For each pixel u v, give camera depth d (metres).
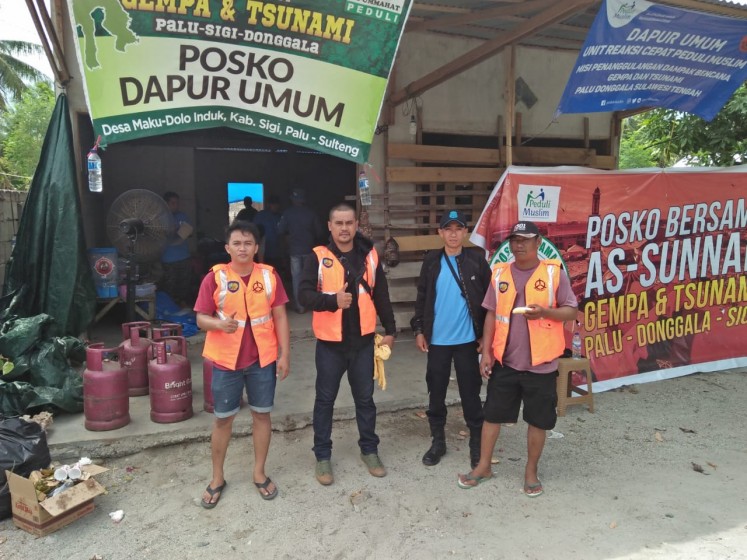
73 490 3.09
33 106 26.95
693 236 5.72
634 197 5.38
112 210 5.93
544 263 3.34
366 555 2.89
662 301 5.67
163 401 4.06
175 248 7.61
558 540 3.01
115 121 3.98
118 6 3.83
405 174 7.06
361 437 3.76
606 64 4.93
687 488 3.56
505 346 3.33
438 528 3.12
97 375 3.91
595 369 5.36
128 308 6.08
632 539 3.02
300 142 4.37
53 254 5.36
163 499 3.40
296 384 5.07
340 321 3.48
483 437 3.52
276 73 4.20
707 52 5.20
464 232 3.73
